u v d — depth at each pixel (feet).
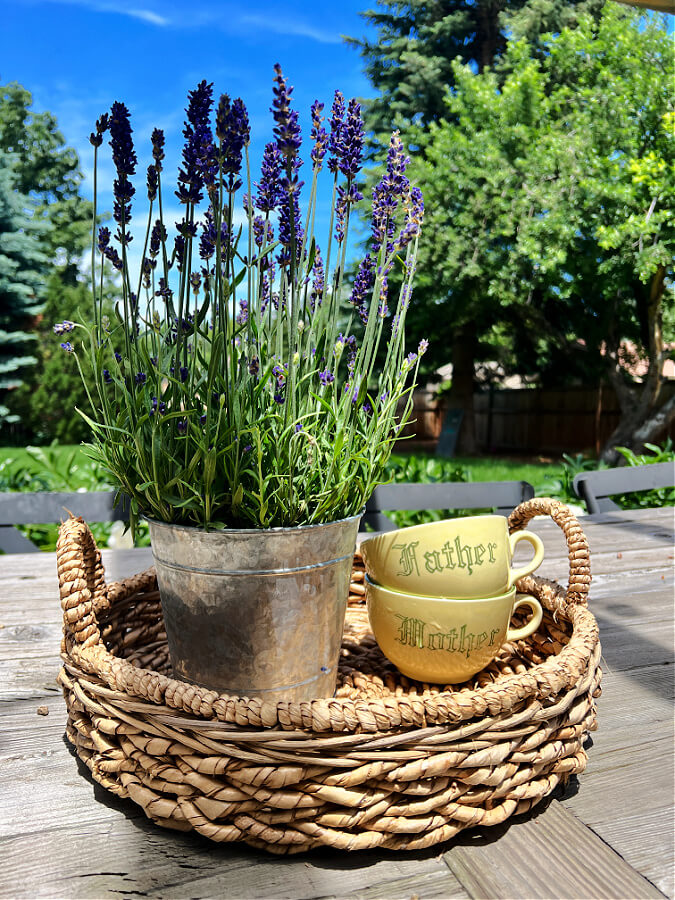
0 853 1.62
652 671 2.86
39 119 47.26
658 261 22.45
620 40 25.04
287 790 1.58
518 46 27.22
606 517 6.29
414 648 2.19
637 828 1.76
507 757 1.70
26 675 2.71
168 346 2.10
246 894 1.48
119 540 5.67
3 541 4.89
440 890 1.50
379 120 32.50
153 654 2.55
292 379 1.86
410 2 33.88
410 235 2.28
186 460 1.86
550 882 1.53
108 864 1.59
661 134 24.30
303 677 2.03
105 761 1.76
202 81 1.87
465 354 35.29
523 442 40.34
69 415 38.11
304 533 1.88
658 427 25.63
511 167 25.26
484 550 2.15
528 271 26.22
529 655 2.63
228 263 1.80
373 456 2.13
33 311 37.73
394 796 1.62
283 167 1.94
